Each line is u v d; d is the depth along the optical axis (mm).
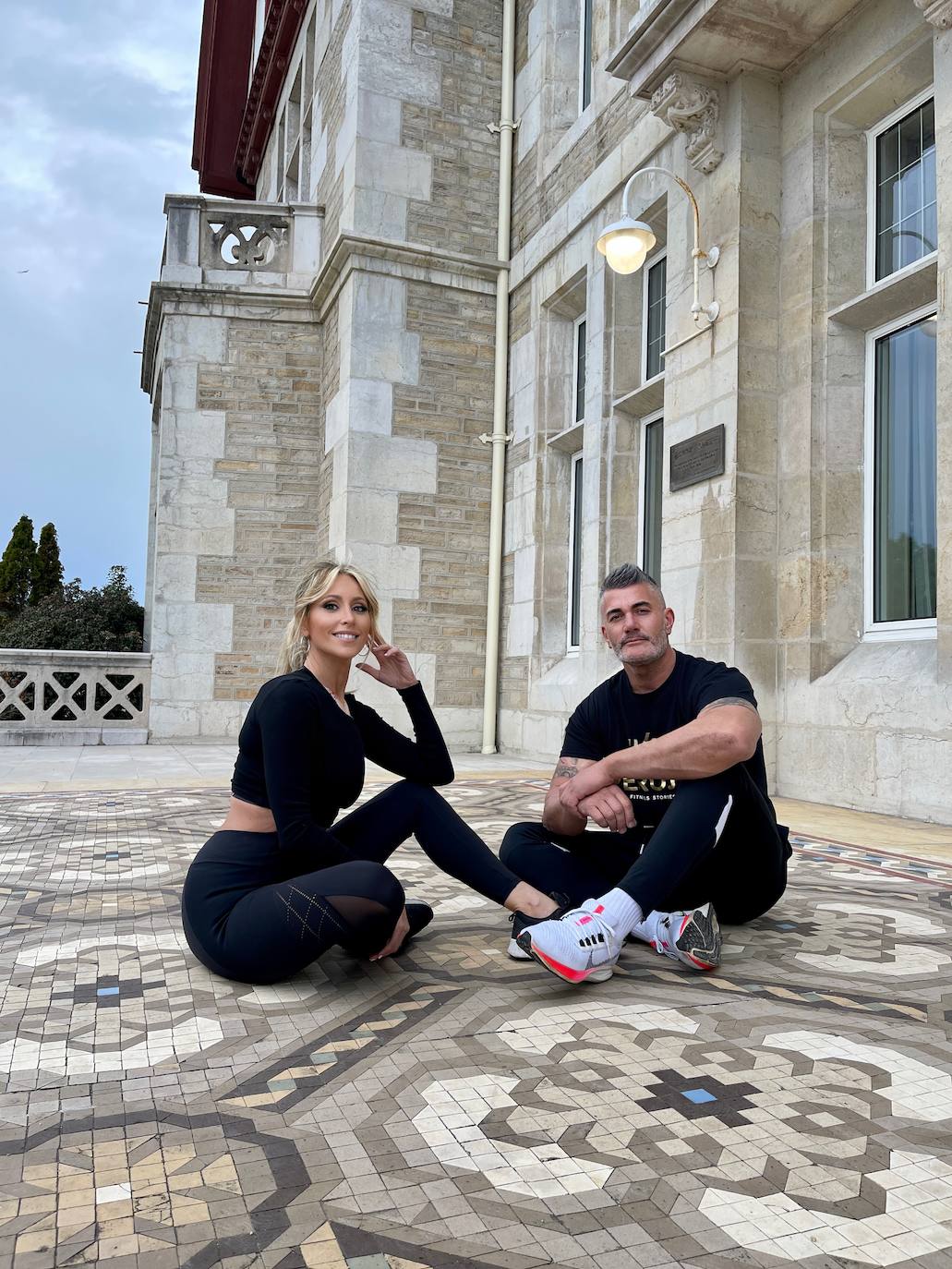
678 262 6648
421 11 9953
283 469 10359
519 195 10008
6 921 2658
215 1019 1884
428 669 9641
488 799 5555
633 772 2211
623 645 2328
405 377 9656
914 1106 1480
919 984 2117
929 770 4711
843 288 5754
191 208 10422
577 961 1952
